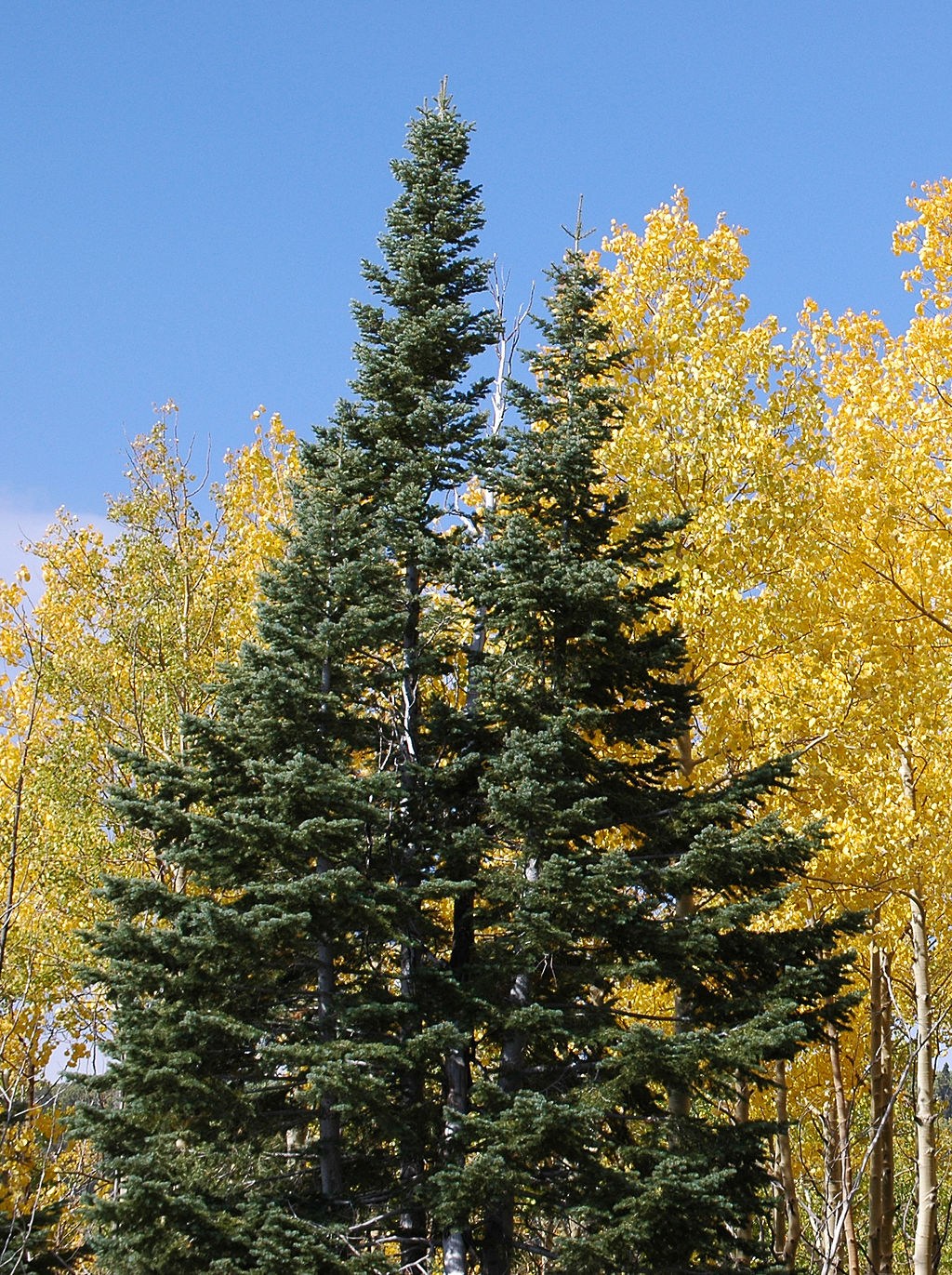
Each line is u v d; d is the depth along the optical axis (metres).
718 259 16.34
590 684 13.95
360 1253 10.80
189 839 12.88
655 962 12.31
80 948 15.73
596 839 14.59
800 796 15.00
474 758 13.80
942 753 14.95
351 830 12.30
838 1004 12.34
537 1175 11.98
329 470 14.83
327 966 12.77
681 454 15.28
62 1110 11.59
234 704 13.73
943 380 15.08
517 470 14.51
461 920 14.19
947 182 15.16
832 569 15.73
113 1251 10.52
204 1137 11.80
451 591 16.08
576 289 15.03
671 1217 11.03
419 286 16.61
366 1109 11.95
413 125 17.50
